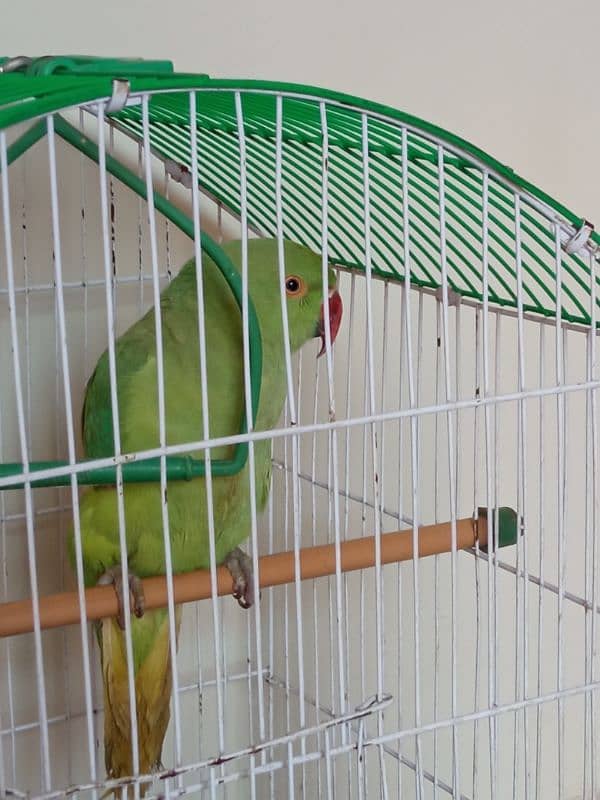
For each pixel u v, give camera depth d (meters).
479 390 0.88
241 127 0.56
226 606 1.12
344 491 1.14
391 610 1.21
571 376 1.24
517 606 0.81
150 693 0.79
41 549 0.99
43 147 0.92
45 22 0.91
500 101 1.16
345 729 0.85
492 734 0.72
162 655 0.78
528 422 1.23
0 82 0.52
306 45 1.03
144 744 0.79
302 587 1.16
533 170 1.20
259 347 0.67
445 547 0.71
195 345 0.76
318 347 1.09
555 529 1.27
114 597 0.64
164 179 0.99
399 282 0.94
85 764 1.05
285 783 1.17
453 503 0.67
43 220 0.94
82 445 0.89
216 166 0.88
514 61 1.15
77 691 1.04
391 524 1.17
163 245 1.00
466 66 1.13
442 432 1.18
